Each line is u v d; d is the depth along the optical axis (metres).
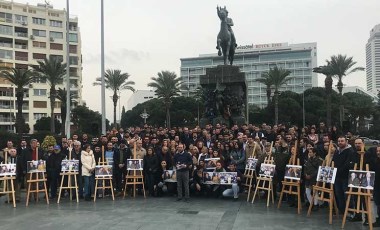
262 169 12.80
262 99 149.00
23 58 96.38
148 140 16.19
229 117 25.48
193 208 11.85
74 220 10.23
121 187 14.85
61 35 102.56
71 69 102.50
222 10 28.41
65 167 13.64
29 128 89.31
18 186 13.76
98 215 10.88
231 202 12.96
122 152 14.88
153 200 13.48
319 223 9.76
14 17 95.75
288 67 146.88
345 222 9.88
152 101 97.81
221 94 26.00
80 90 104.06
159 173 14.39
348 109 73.69
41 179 13.29
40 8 99.69
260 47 163.62
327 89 47.31
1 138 37.72
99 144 15.05
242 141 14.81
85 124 78.38
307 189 11.66
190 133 18.02
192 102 83.88
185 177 13.29
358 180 9.23
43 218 10.57
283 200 13.20
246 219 10.20
